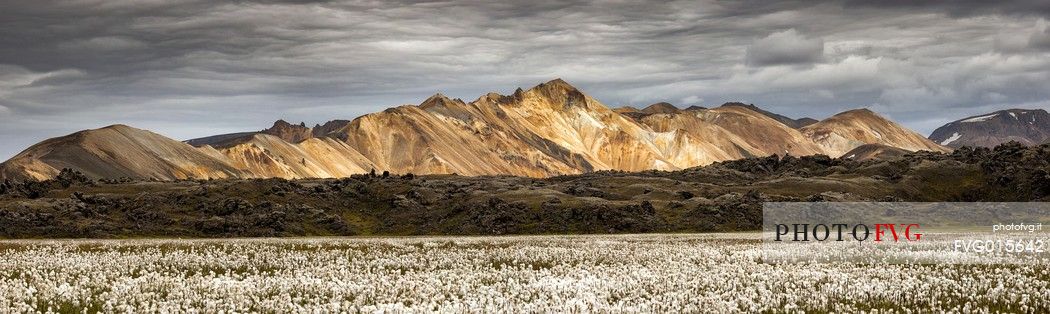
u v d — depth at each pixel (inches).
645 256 2437.3
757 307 1330.0
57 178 7391.7
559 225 6053.2
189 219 6053.2
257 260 2253.9
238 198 6486.2
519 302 1350.9
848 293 1465.3
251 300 1396.4
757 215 6333.7
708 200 6909.5
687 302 1368.1
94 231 5546.3
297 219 6215.6
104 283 1581.0
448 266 2134.6
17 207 5944.9
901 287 1566.2
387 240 3978.8
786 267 1993.1
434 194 7204.7
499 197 6958.7
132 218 6018.7
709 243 3272.6
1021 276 1739.7
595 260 2319.1
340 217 6441.9
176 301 1323.8
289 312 1268.5
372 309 1228.5
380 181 7706.7
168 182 7667.3
